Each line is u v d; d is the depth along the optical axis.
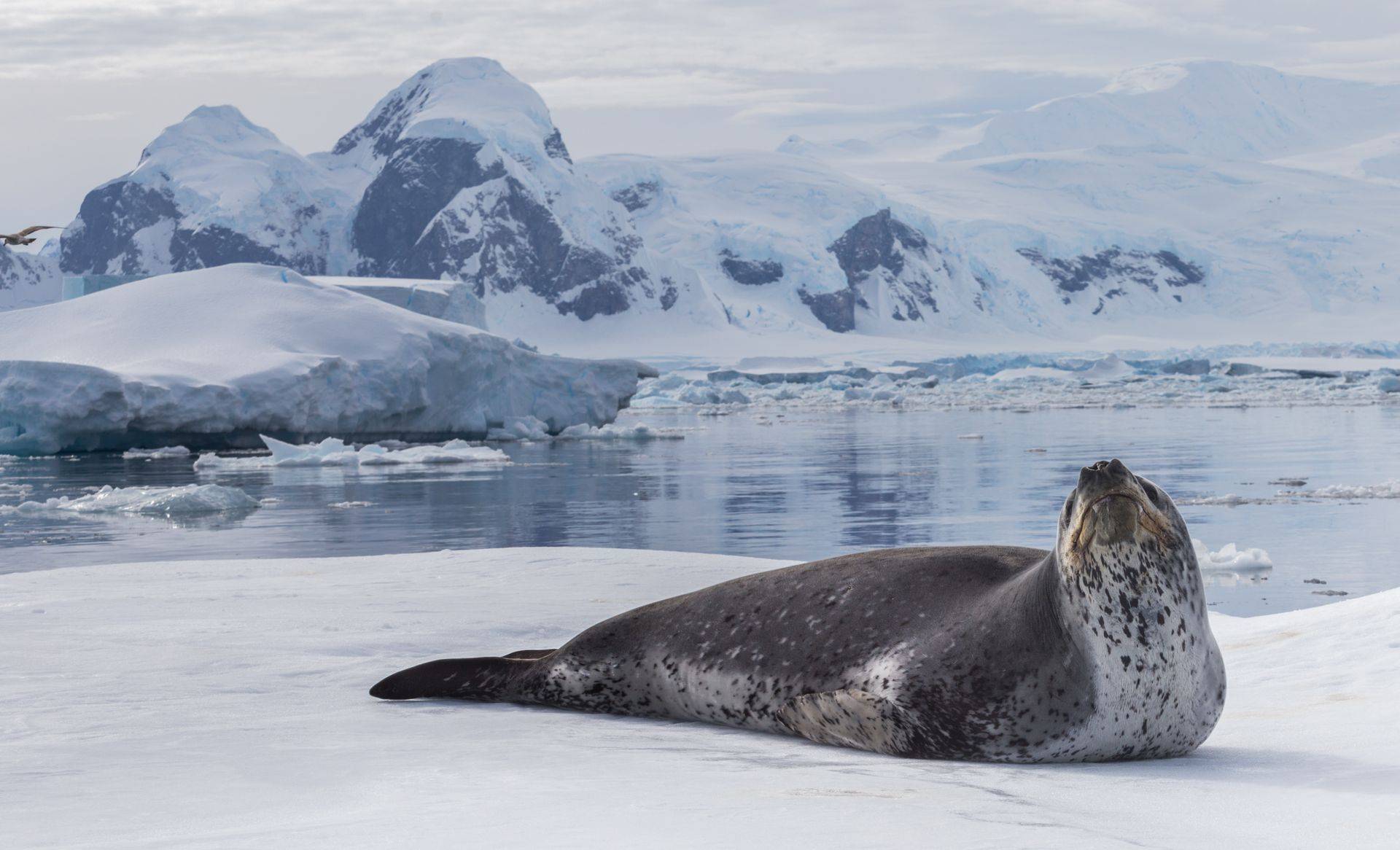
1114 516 8.81
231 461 74.38
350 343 91.38
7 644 14.40
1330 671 12.30
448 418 95.75
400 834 6.23
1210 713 9.44
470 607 17.62
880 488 51.81
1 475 65.12
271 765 8.41
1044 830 6.44
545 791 7.48
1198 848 6.19
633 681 11.47
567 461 71.62
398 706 11.40
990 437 89.81
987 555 10.77
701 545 33.78
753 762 8.95
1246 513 40.94
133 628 15.66
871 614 10.52
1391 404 138.25
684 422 128.12
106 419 79.25
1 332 92.81
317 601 18.20
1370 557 30.25
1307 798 7.55
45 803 7.21
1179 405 146.00
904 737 9.67
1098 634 9.09
